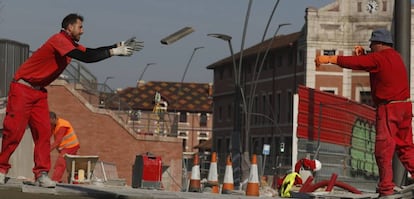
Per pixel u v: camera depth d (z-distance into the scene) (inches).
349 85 4510.3
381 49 441.1
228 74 6136.8
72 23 443.2
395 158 582.9
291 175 772.6
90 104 1697.8
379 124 439.8
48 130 459.5
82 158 889.5
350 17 4441.4
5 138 456.1
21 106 449.4
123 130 1729.8
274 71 5142.7
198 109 7805.1
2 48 1376.7
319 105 1074.7
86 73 1843.0
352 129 1165.1
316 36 4480.8
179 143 1793.8
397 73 434.9
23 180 497.4
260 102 5349.4
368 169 1230.3
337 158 1123.9
